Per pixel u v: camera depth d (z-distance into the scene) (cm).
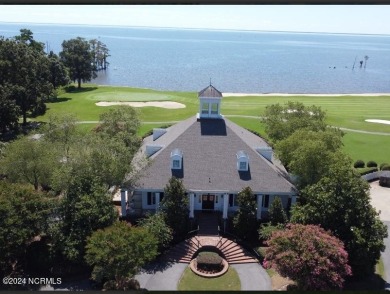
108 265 2645
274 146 4491
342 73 19775
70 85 12731
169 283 2972
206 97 4150
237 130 4431
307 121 4466
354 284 2992
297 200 3809
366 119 8425
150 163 3775
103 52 18862
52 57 11044
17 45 7819
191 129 4116
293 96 11312
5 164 3759
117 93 11062
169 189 3434
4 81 7369
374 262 2997
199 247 3334
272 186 3719
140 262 2683
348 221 2975
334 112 9156
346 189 3050
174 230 3431
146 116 7981
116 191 3897
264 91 13825
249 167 3847
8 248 2852
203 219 3691
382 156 6047
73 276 3009
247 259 3266
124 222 2923
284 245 2731
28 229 2936
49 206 3111
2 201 2916
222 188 3672
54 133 4412
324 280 2562
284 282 2983
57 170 3369
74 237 2956
